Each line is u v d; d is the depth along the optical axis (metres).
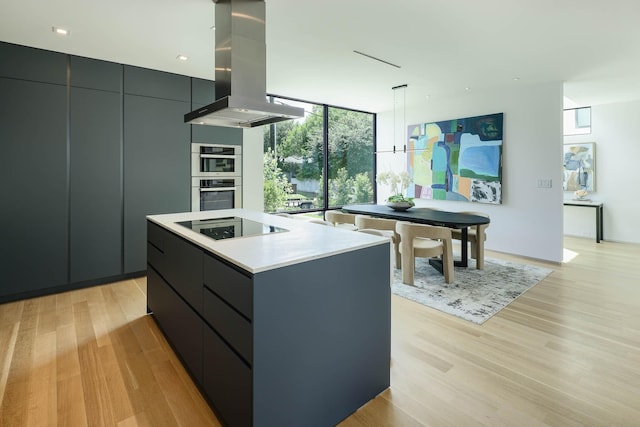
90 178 3.78
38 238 3.51
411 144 6.58
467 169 5.70
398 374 2.17
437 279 4.11
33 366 2.27
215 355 1.77
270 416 1.50
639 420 1.74
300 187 6.20
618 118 6.20
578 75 4.43
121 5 2.59
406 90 5.29
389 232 4.10
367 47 3.47
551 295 3.56
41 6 2.59
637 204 6.08
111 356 2.40
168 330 2.57
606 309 3.20
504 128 5.26
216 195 4.74
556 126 4.77
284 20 2.86
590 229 6.63
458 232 4.80
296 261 1.55
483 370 2.21
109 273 3.98
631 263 4.83
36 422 1.75
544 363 2.28
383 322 1.99
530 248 5.09
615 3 2.56
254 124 3.21
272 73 4.36
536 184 4.98
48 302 3.41
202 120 3.02
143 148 4.11
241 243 1.90
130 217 4.08
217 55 2.59
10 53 3.29
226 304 1.64
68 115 3.61
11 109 3.30
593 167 6.50
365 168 7.26
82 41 3.28
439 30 3.05
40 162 3.48
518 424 1.72
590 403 1.87
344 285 1.77
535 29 3.03
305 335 1.61
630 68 4.14
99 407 1.87
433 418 1.78
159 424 1.75
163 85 4.23
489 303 3.34
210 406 1.89
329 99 5.96
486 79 4.67
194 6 2.61
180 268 2.25
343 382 1.79
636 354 2.39
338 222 4.72
